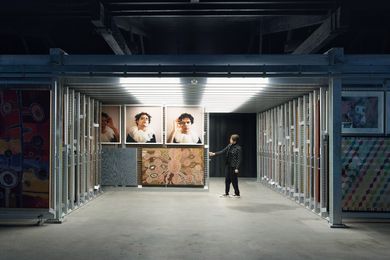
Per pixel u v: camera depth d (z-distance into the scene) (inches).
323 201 328.5
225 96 414.9
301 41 494.6
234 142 456.1
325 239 259.8
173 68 302.0
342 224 295.6
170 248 236.8
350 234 273.6
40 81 305.7
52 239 257.0
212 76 301.7
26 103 302.2
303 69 299.1
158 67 302.8
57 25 451.8
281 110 484.4
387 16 392.2
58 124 305.7
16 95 302.2
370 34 475.2
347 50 507.5
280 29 437.4
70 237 261.7
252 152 685.9
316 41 402.9
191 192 489.4
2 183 303.0
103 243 247.6
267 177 572.1
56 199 306.3
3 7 366.3
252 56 302.2
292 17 422.0
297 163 416.5
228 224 303.0
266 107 536.4
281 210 364.5
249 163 687.7
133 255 223.0
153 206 383.9
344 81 307.7
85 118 407.2
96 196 448.1
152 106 502.6
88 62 304.2
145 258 217.6
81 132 395.5
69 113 350.0
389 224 303.9
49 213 303.0
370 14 386.0
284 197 449.4
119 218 324.2
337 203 295.9
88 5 348.5
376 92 310.0
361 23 400.5
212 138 685.9
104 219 319.9
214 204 397.4
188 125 502.6
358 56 300.7
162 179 495.8
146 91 376.2
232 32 502.3
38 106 302.0
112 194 469.4
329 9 353.4
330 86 303.3
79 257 219.3
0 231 278.4
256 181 633.0
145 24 469.4
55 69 301.7
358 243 250.4
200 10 363.3
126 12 370.0
